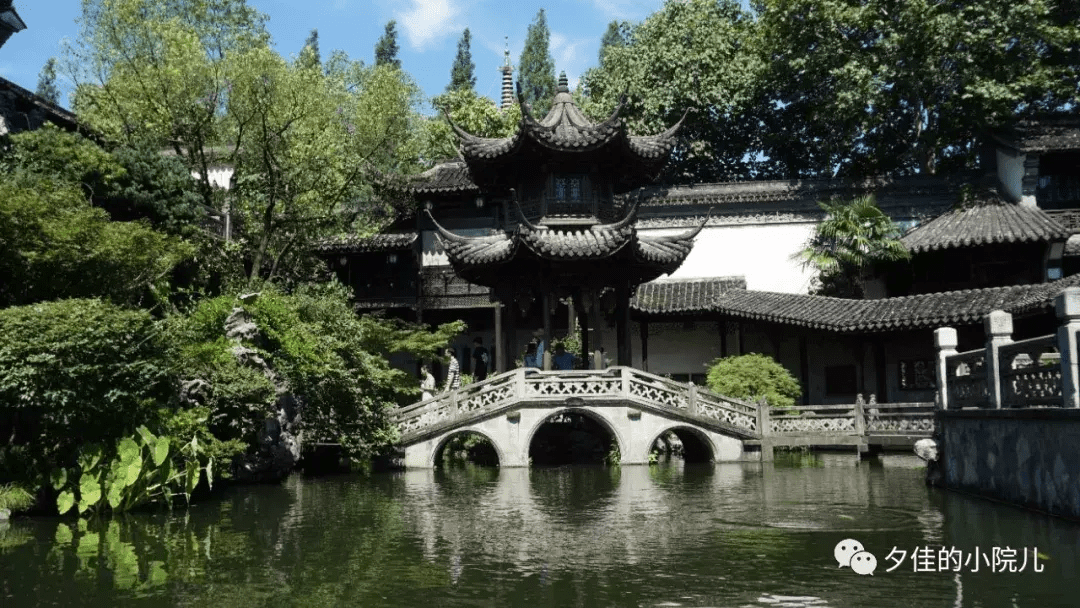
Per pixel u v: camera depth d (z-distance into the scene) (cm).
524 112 2148
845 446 2453
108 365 1309
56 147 1897
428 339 2775
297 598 816
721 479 1808
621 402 2195
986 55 3212
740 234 3334
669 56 3697
